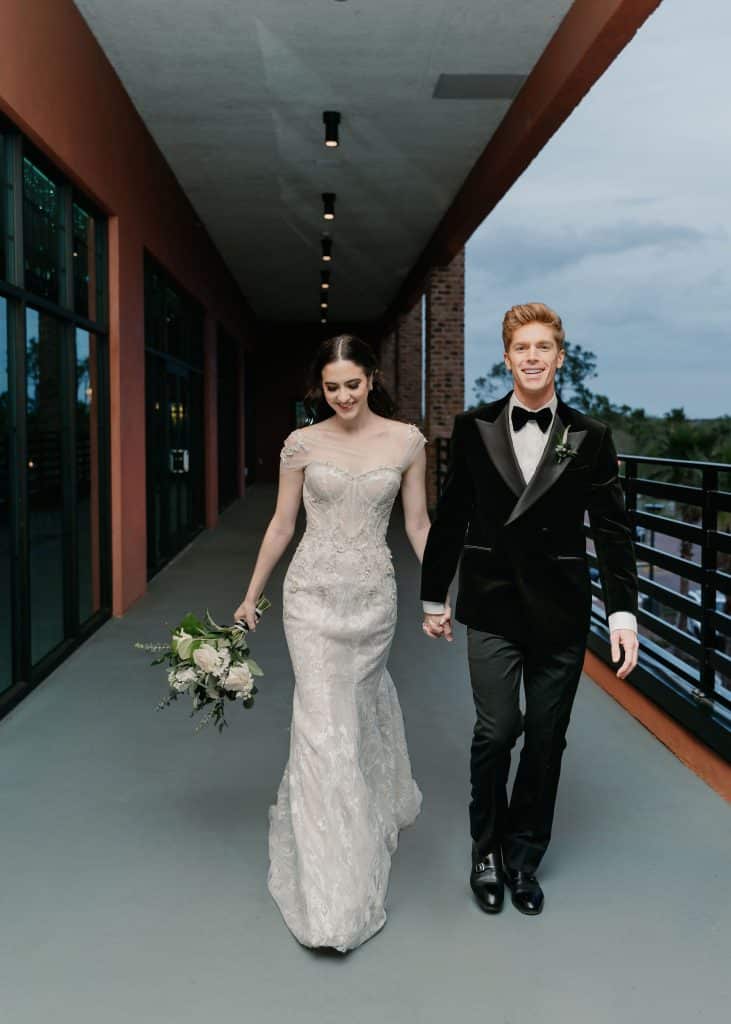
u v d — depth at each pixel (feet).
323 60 21.71
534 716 8.06
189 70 21.81
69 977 7.29
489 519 8.02
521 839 8.38
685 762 11.90
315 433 8.84
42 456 16.44
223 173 30.66
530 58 21.75
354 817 7.95
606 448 7.88
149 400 26.96
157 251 26.78
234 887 8.71
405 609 22.39
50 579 16.93
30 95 14.73
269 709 14.39
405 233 40.55
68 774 11.64
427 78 22.91
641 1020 6.73
